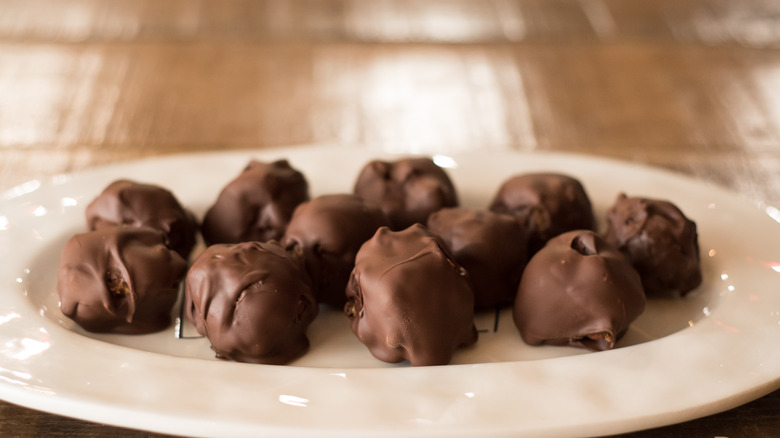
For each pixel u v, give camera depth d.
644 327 0.38
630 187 0.44
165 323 0.38
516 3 0.71
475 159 0.46
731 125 0.55
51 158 0.50
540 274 0.37
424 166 0.42
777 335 0.36
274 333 0.36
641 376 0.34
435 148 0.52
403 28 0.67
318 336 0.38
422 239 0.36
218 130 0.53
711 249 0.41
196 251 0.42
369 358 0.37
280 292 0.36
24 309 0.37
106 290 0.37
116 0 0.70
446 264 0.36
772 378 0.34
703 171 0.50
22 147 0.51
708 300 0.39
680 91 0.58
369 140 0.53
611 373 0.34
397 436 0.32
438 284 0.35
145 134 0.53
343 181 0.45
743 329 0.36
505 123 0.55
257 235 0.41
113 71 0.59
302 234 0.38
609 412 0.33
